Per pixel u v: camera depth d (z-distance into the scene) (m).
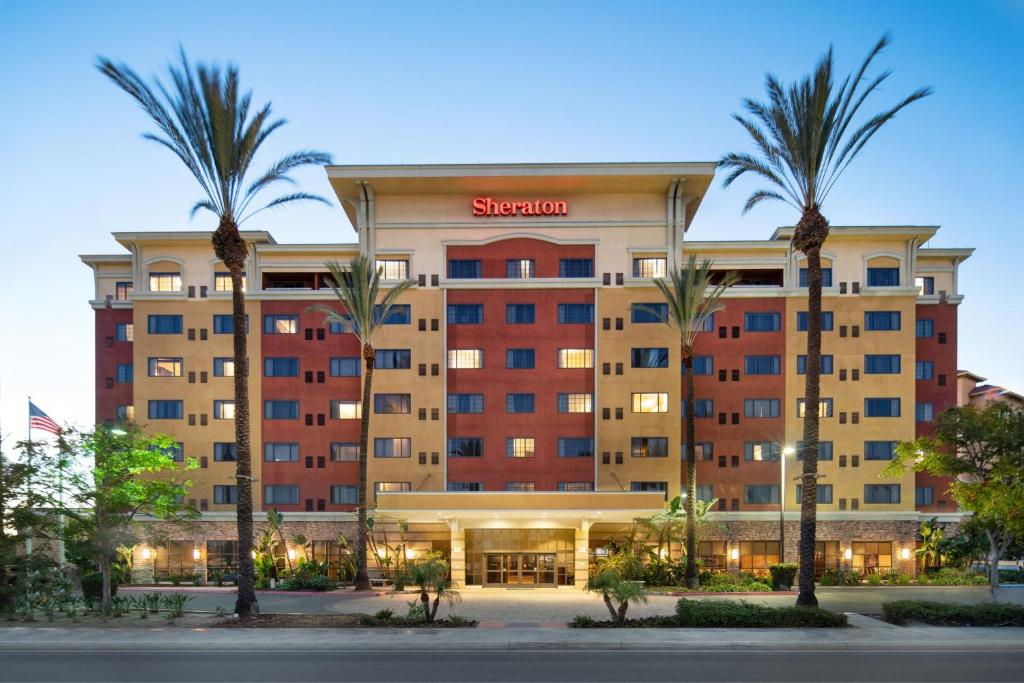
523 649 20.66
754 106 28.27
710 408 47.03
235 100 27.45
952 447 34.75
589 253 46.91
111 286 50.91
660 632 22.67
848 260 48.12
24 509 28.27
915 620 24.55
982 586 41.19
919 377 48.19
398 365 46.75
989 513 30.77
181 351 48.19
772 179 29.00
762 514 46.03
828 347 47.25
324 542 46.84
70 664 18.97
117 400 49.50
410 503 41.81
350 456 47.19
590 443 45.88
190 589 40.19
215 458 47.62
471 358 46.50
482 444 46.12
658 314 42.59
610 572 25.42
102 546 27.72
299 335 47.78
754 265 48.75
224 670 18.12
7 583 28.48
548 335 46.41
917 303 48.47
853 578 42.69
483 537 43.38
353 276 40.88
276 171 29.41
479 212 46.97
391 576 42.88
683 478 46.25
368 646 20.91
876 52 26.52
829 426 46.94
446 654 19.92
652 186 46.47
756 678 17.16
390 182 45.91
